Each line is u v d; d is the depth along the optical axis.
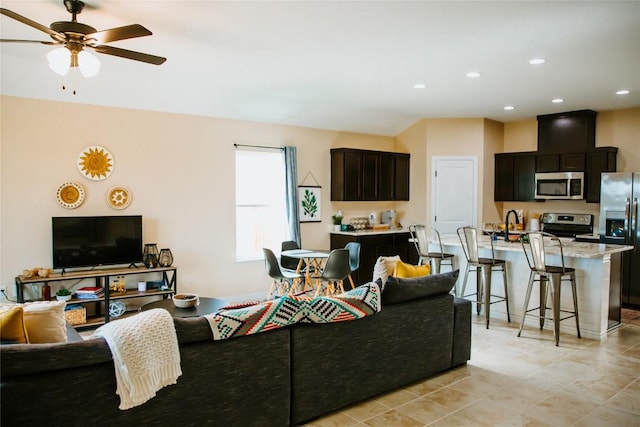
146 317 2.27
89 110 5.20
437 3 3.11
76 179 5.14
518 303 5.23
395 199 7.87
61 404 2.01
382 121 7.48
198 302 4.16
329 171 7.44
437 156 7.64
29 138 4.87
